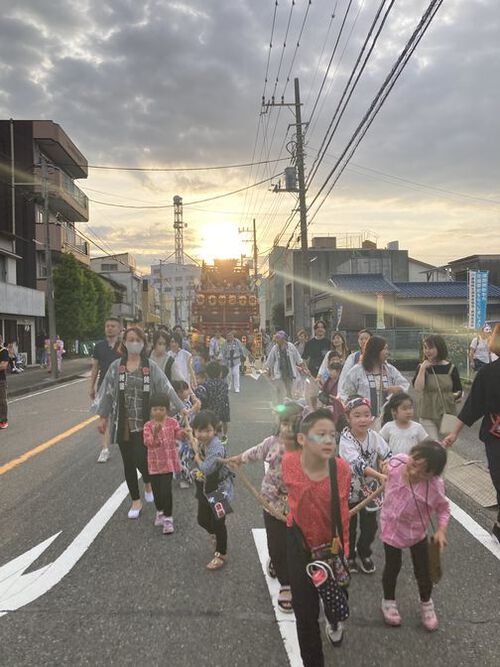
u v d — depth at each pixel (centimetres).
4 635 325
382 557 443
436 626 331
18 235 3378
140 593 377
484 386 434
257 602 364
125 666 295
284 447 360
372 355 537
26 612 352
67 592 379
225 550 418
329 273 4697
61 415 1230
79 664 296
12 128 3356
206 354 1822
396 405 440
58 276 3419
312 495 271
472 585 391
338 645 312
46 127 3391
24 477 682
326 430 269
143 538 477
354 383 544
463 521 524
